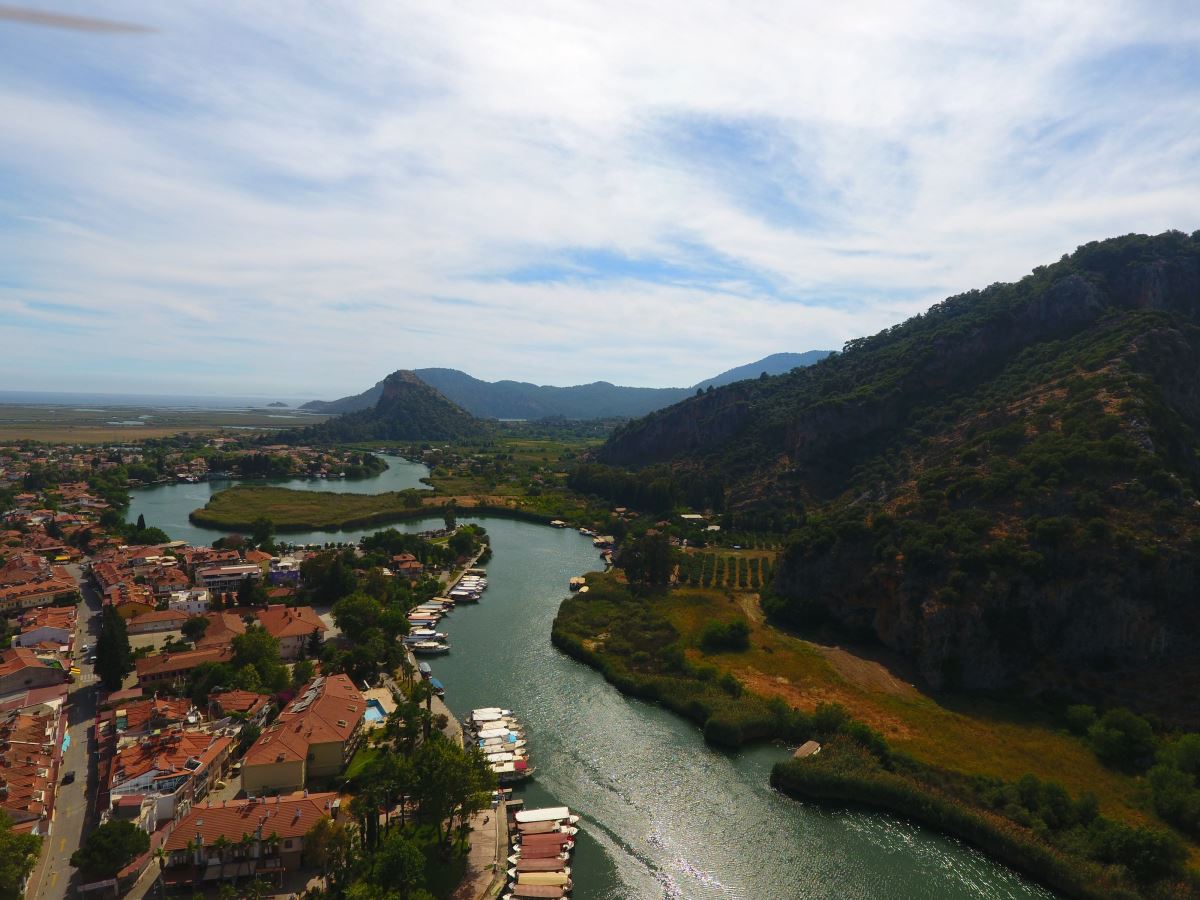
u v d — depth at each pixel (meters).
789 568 171.50
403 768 81.75
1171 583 120.56
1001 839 83.94
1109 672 119.81
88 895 69.44
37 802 81.25
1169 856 77.19
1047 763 102.25
